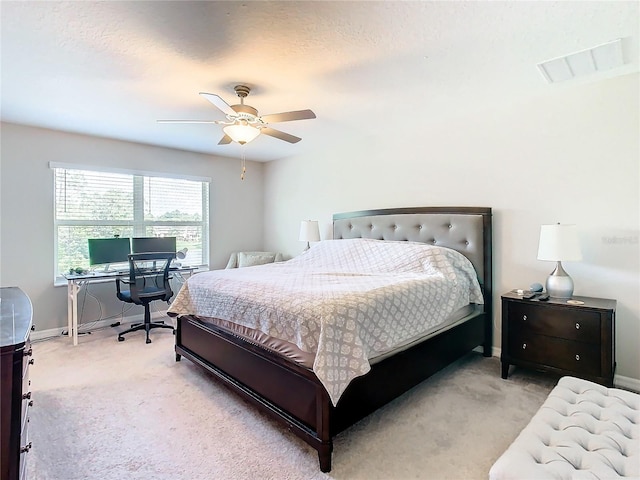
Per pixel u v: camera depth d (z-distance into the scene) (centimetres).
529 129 300
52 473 167
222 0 163
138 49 209
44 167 376
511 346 270
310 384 178
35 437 195
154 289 395
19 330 138
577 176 276
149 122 353
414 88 273
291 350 196
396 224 383
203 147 468
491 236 323
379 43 204
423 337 247
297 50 211
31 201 369
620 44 206
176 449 186
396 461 176
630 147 253
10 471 119
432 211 358
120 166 429
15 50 209
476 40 201
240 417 218
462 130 341
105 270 404
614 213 261
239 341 232
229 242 538
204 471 169
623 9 172
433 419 214
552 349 251
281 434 200
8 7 167
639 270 251
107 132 390
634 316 254
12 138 357
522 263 308
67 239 397
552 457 121
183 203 494
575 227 251
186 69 236
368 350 192
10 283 359
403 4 168
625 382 256
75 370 290
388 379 208
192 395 247
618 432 135
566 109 280
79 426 207
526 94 288
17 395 121
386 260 320
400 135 391
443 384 263
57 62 225
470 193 338
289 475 166
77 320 390
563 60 227
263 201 574
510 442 190
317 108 317
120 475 166
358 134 407
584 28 188
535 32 193
